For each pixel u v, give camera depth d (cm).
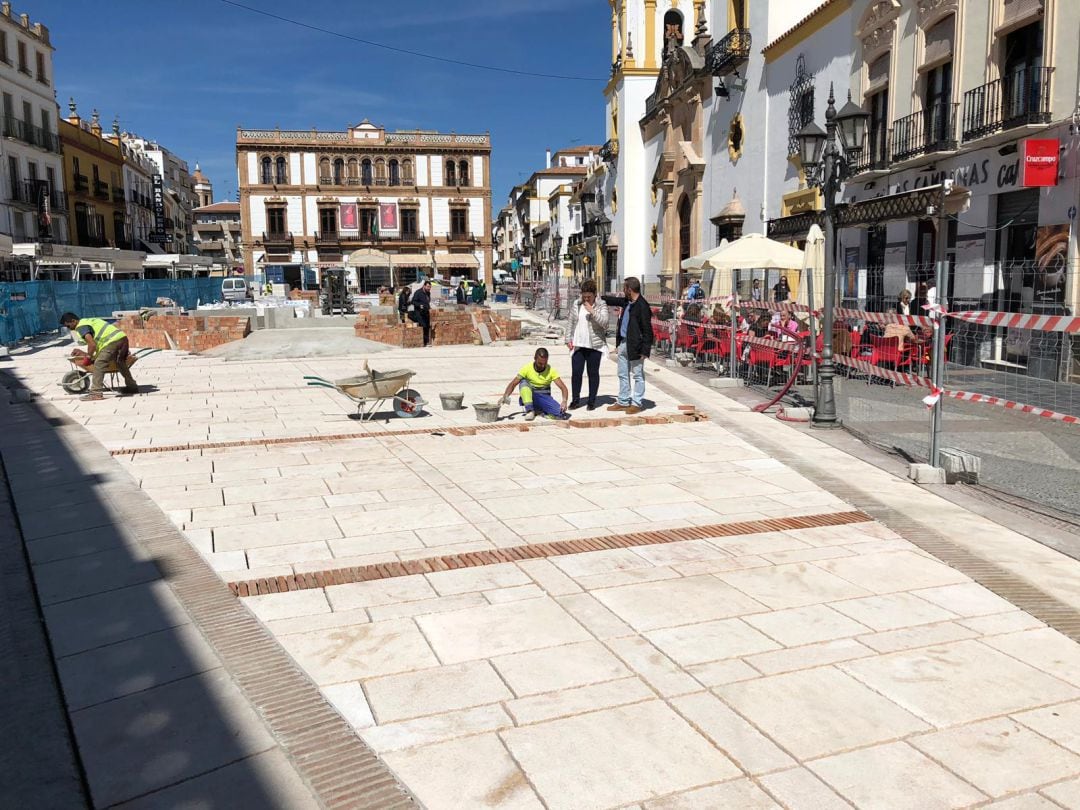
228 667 381
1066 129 1334
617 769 304
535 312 4147
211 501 661
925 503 657
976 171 1554
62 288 2798
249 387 1355
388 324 2333
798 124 2280
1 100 4162
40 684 365
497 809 281
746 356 1409
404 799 286
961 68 1596
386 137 7375
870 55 1920
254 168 7219
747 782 296
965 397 706
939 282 727
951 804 283
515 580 489
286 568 511
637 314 1066
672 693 358
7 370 1669
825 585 482
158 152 8844
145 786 293
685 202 3347
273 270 6738
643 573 501
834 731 328
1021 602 456
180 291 4009
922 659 390
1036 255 1401
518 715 341
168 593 466
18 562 517
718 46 2773
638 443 893
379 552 540
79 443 880
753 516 621
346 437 918
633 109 3931
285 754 312
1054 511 631
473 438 919
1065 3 1334
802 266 1534
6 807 281
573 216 6669
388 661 388
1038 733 327
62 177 4841
